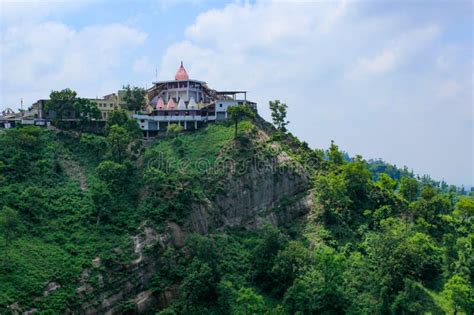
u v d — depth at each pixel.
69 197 124.25
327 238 134.88
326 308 110.69
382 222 139.25
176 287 112.62
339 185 145.00
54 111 165.50
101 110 179.75
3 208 109.44
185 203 126.81
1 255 100.12
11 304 91.38
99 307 102.19
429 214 150.50
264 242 121.44
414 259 121.25
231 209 137.88
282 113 174.50
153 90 192.88
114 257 109.69
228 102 175.62
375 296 115.56
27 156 134.25
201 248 114.81
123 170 129.50
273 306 111.94
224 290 110.06
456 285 112.56
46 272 100.62
